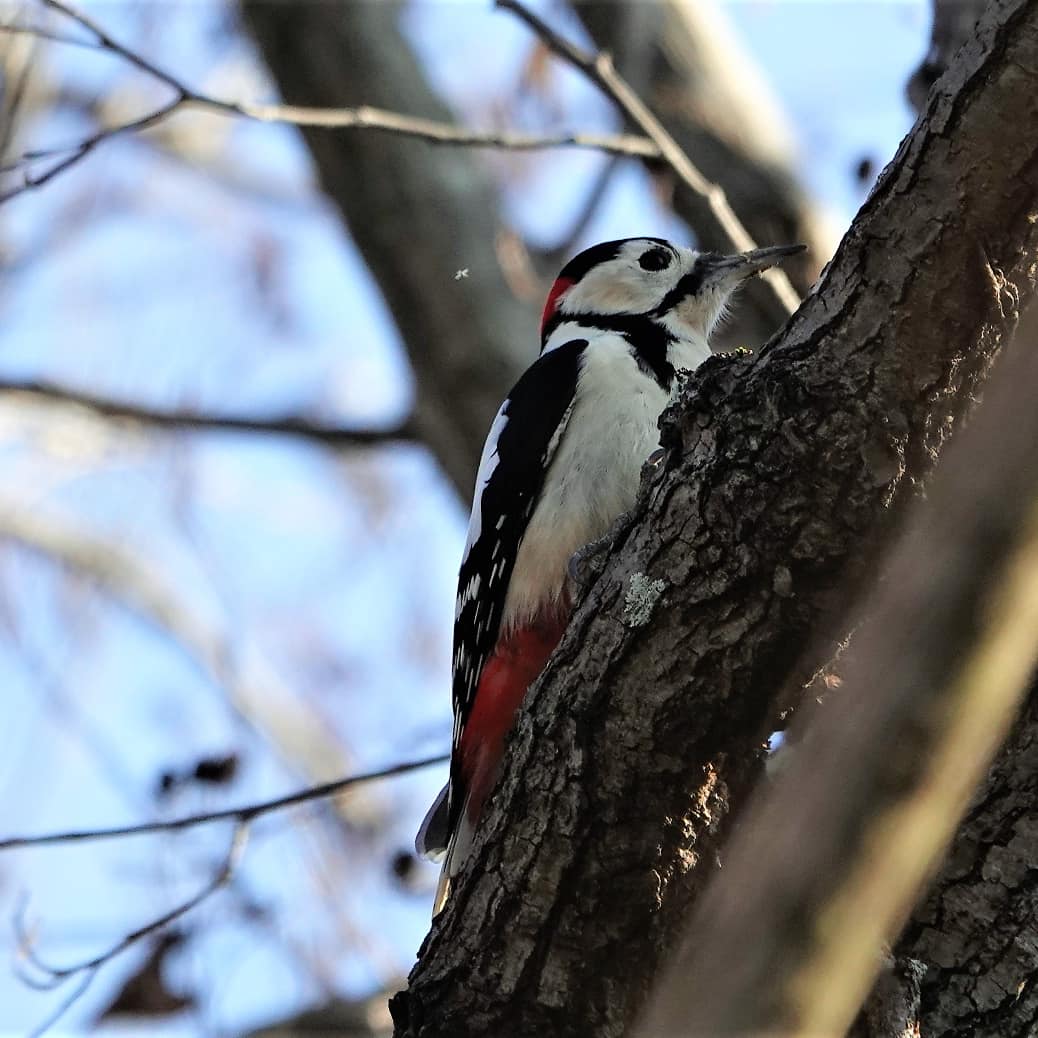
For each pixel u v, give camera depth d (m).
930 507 4.11
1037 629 3.99
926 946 7.54
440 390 14.41
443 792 10.16
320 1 15.01
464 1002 7.32
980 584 3.96
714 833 7.10
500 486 9.62
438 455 14.64
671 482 6.93
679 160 11.49
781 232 13.52
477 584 9.68
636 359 9.88
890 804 3.94
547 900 7.19
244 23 15.40
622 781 7.07
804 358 6.62
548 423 9.61
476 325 14.34
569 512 9.37
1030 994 7.39
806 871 3.93
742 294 13.02
